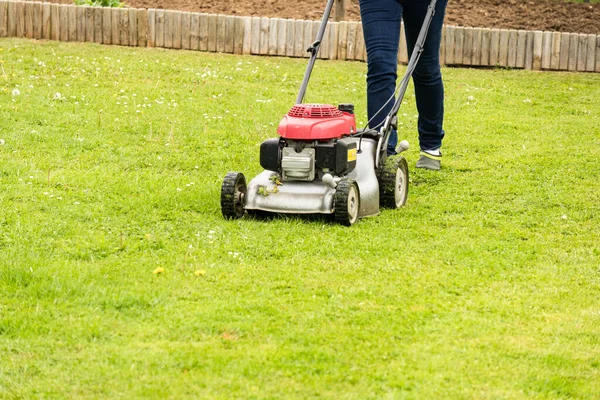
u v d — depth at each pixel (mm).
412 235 8188
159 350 5684
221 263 7305
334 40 17219
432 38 10023
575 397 5230
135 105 12984
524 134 12484
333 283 6898
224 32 17406
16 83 13727
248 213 8727
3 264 7062
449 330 6062
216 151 11039
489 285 6945
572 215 8945
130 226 8242
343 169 8430
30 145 10719
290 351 5668
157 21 17484
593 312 6469
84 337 5871
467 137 12242
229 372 5418
